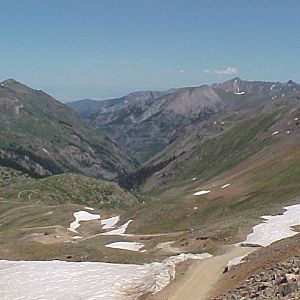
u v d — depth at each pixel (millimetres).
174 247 76125
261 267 39531
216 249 64562
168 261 51250
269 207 88000
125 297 43375
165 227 118875
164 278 44625
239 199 122375
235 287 36469
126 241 93125
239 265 44625
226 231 72250
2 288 47719
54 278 49812
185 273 46188
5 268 55844
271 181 127000
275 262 39062
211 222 100125
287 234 67188
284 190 114125
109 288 45406
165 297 40875
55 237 113375
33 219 162375
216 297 36469
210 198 130750
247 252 56438
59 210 166250
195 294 40125
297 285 29500
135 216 132375
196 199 132750
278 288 30484
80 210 162500
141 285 45156
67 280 48906
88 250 74250
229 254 56344
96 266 53781
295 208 81562
